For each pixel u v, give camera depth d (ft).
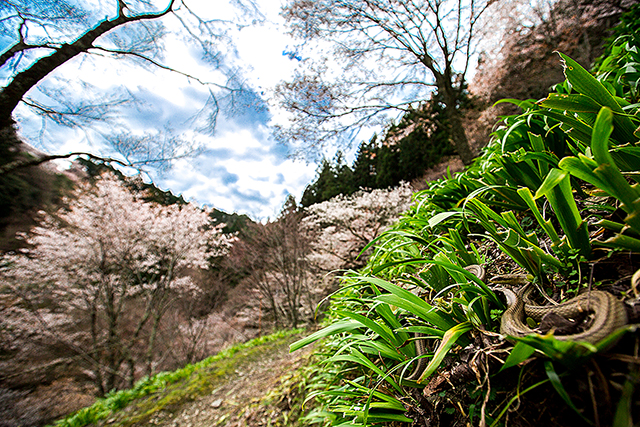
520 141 5.14
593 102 3.46
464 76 27.43
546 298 3.14
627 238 2.64
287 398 10.18
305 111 31.24
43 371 37.40
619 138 3.50
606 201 3.70
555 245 3.32
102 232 38.63
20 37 14.55
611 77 5.39
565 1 31.96
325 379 7.01
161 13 19.12
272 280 57.72
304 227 53.26
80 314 43.34
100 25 16.98
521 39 35.78
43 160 17.84
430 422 3.17
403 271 5.77
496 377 2.65
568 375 2.15
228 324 64.13
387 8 25.00
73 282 37.58
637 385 1.82
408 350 3.91
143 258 45.55
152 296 43.70
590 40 30.81
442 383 3.15
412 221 6.73
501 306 3.18
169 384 19.86
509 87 38.42
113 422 15.40
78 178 37.52
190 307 53.47
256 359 21.07
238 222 69.56
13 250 35.76
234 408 12.24
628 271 2.73
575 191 4.29
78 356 36.99
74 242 38.45
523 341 2.11
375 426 3.74
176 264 46.34
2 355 34.71
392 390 4.00
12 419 31.40
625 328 1.87
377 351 4.00
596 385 1.97
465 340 3.17
